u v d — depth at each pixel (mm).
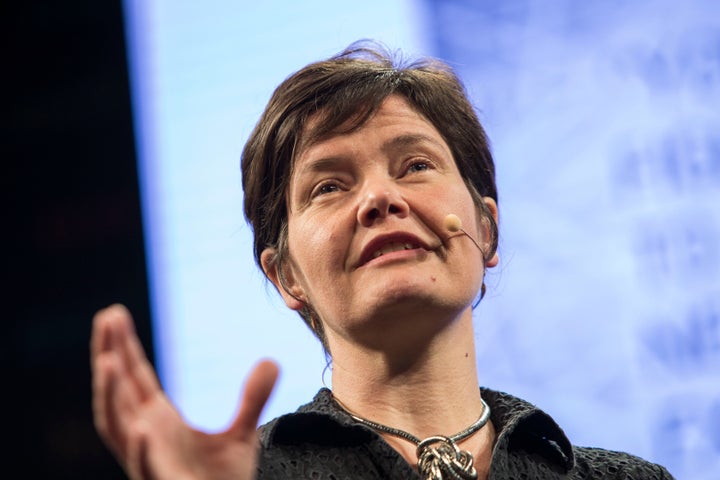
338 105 3959
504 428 3637
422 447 3580
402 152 3906
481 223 4195
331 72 4105
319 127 3938
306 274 3801
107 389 2572
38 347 9453
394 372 3717
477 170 4277
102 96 9414
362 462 3488
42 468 9391
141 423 2604
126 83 9375
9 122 9586
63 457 9414
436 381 3711
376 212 3695
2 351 9445
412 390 3701
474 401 3779
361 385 3746
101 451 9398
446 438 3590
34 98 9562
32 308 9453
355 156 3871
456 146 4141
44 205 9461
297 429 3580
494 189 4371
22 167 9500
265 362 2727
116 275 9328
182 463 2621
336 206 3799
